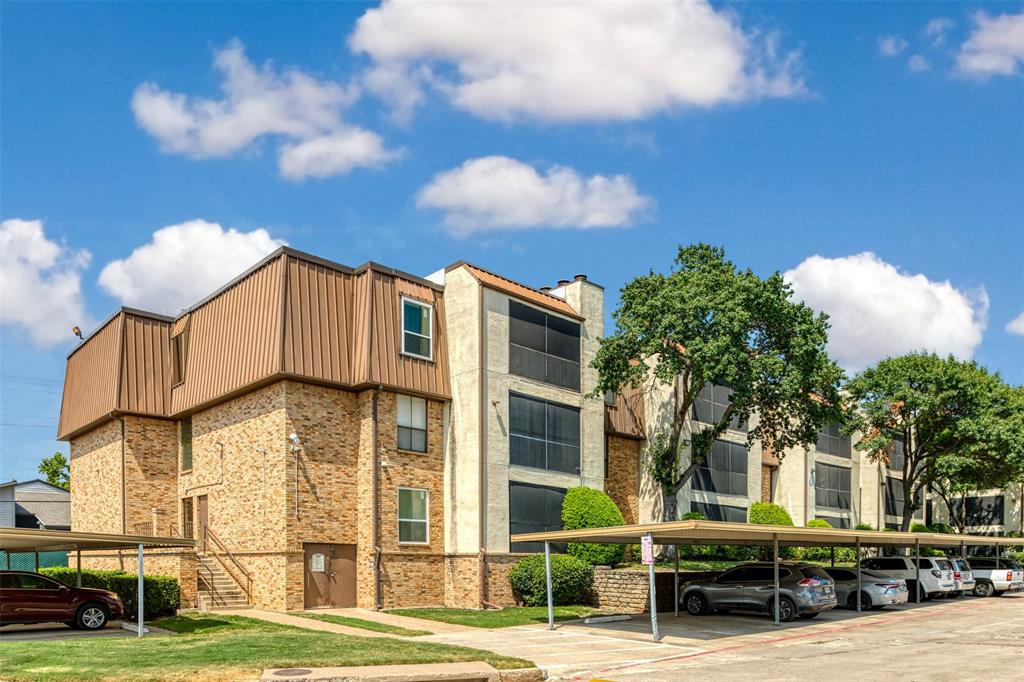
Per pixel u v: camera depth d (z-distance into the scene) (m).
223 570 28.23
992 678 15.20
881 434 50.75
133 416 32.03
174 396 32.38
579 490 32.12
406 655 15.52
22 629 21.45
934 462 50.19
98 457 33.91
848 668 16.53
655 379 39.31
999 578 38.19
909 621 26.36
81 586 22.80
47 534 18.62
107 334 33.56
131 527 31.20
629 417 38.16
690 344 32.53
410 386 28.94
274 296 27.25
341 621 23.16
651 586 21.23
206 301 31.22
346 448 28.00
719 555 41.56
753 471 45.91
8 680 12.76
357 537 27.80
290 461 26.36
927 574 34.56
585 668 16.70
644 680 15.09
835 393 34.81
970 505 69.25
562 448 32.62
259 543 26.95
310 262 27.89
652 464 37.91
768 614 27.41
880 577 30.61
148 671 13.53
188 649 15.98
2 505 45.81
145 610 23.08
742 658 18.14
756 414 46.50
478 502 28.77
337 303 28.34
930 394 48.88
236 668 13.84
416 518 28.83
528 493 30.72
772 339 33.69
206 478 30.19
